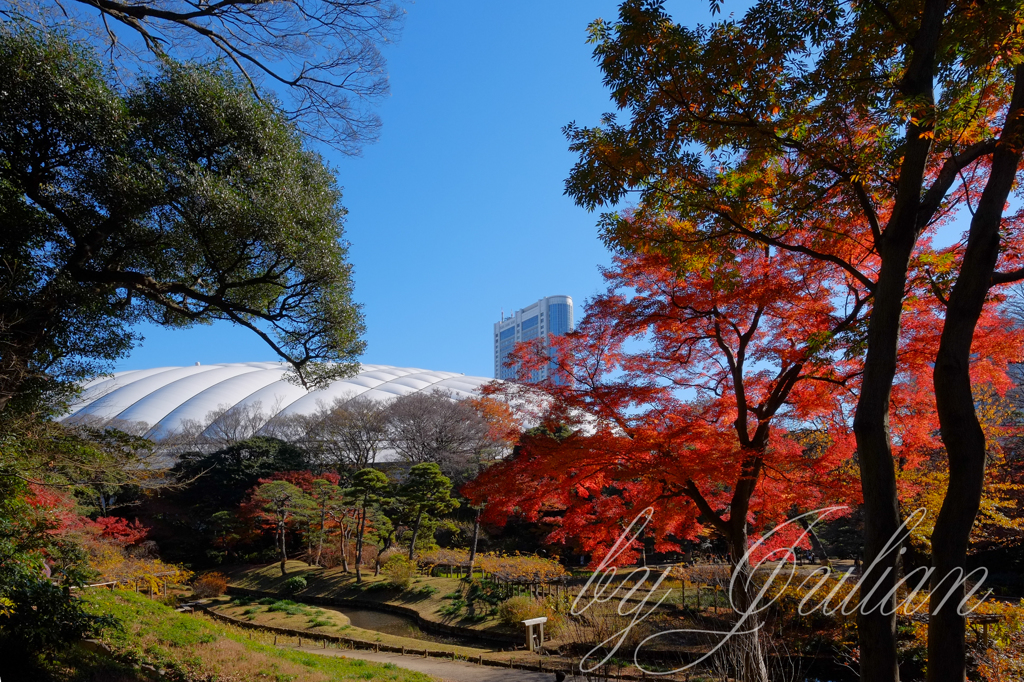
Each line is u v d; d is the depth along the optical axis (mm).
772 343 8852
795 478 9344
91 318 11141
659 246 7277
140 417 55375
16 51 8492
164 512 37281
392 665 13594
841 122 6457
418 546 31906
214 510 39500
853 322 8055
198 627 13078
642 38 5965
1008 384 8477
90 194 9844
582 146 6742
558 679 9922
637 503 9117
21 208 9727
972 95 5883
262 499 35625
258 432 47438
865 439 5117
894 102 5727
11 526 10039
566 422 8812
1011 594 16203
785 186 6754
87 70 9195
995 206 5016
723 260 7594
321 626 22391
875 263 8500
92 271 9930
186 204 9844
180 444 44625
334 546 34656
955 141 5871
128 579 22922
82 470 11086
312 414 52312
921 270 7043
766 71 6062
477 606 22344
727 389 10062
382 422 42781
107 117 9164
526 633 17766
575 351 9359
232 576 34750
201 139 10375
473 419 41281
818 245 8062
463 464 39094
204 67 10336
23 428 9805
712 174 6750
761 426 9227
